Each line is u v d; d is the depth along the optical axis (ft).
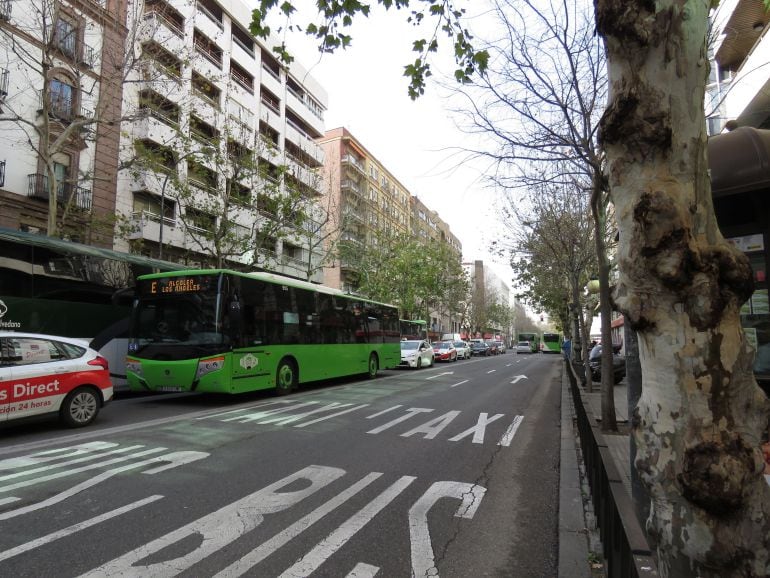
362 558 12.59
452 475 20.10
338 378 62.34
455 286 174.19
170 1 81.87
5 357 25.14
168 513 15.17
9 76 59.57
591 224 47.26
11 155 61.26
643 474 6.56
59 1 48.88
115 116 71.46
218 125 85.61
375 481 18.92
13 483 17.93
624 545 7.66
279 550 12.87
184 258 85.66
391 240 128.98
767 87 33.96
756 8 36.40
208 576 11.43
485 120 25.96
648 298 6.46
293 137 124.57
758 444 6.12
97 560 12.08
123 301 43.09
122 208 76.28
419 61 21.84
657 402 6.42
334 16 18.93
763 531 5.93
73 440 24.91
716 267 6.23
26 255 36.52
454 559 12.76
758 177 14.76
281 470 20.02
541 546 13.66
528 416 35.19
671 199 6.36
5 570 11.51
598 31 7.20
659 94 6.63
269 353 41.78
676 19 6.61
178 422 30.30
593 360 65.46
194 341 36.88
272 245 96.07
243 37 108.88
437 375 71.46
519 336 241.96
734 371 6.11
